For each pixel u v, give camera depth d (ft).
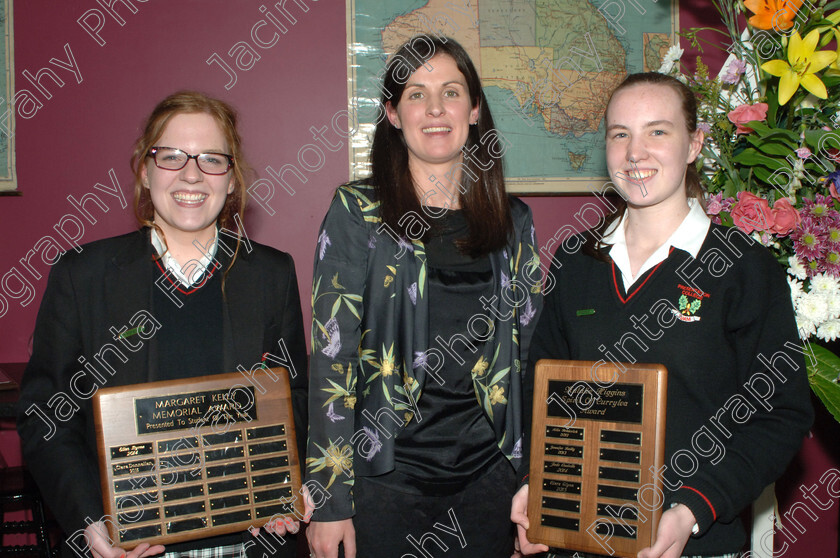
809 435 4.41
